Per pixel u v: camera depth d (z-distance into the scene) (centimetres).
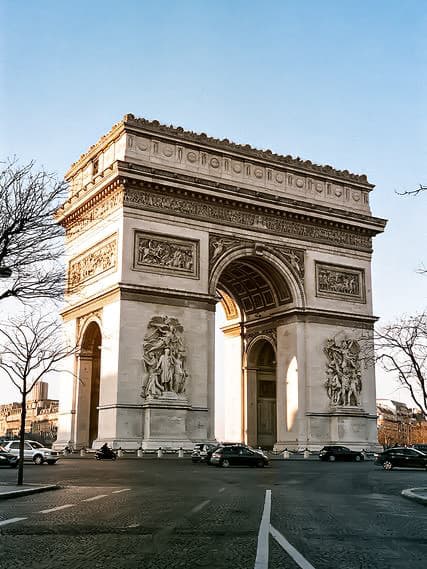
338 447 9362
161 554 1914
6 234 3653
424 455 7962
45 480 5094
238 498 3759
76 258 10075
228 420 11538
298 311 10181
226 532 2378
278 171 10450
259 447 10981
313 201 10650
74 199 10094
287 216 10300
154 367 8738
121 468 6781
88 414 9756
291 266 10262
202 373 9106
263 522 2669
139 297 8825
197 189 9425
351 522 2744
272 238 10138
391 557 1939
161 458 8300
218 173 9888
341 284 10669
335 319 10438
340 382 10206
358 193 11162
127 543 2086
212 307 9381
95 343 9919
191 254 9369
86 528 2395
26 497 3675
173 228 9294
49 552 1905
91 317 9488
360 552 2016
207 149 9825
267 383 11456
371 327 10744
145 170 9031
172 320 8975
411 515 3053
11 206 3734
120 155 9281
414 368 4619
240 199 9788
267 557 1891
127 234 8925
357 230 10938
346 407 10131
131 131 9269
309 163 10756
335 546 2120
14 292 3828
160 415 8569
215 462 7619
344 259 10769
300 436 9838
